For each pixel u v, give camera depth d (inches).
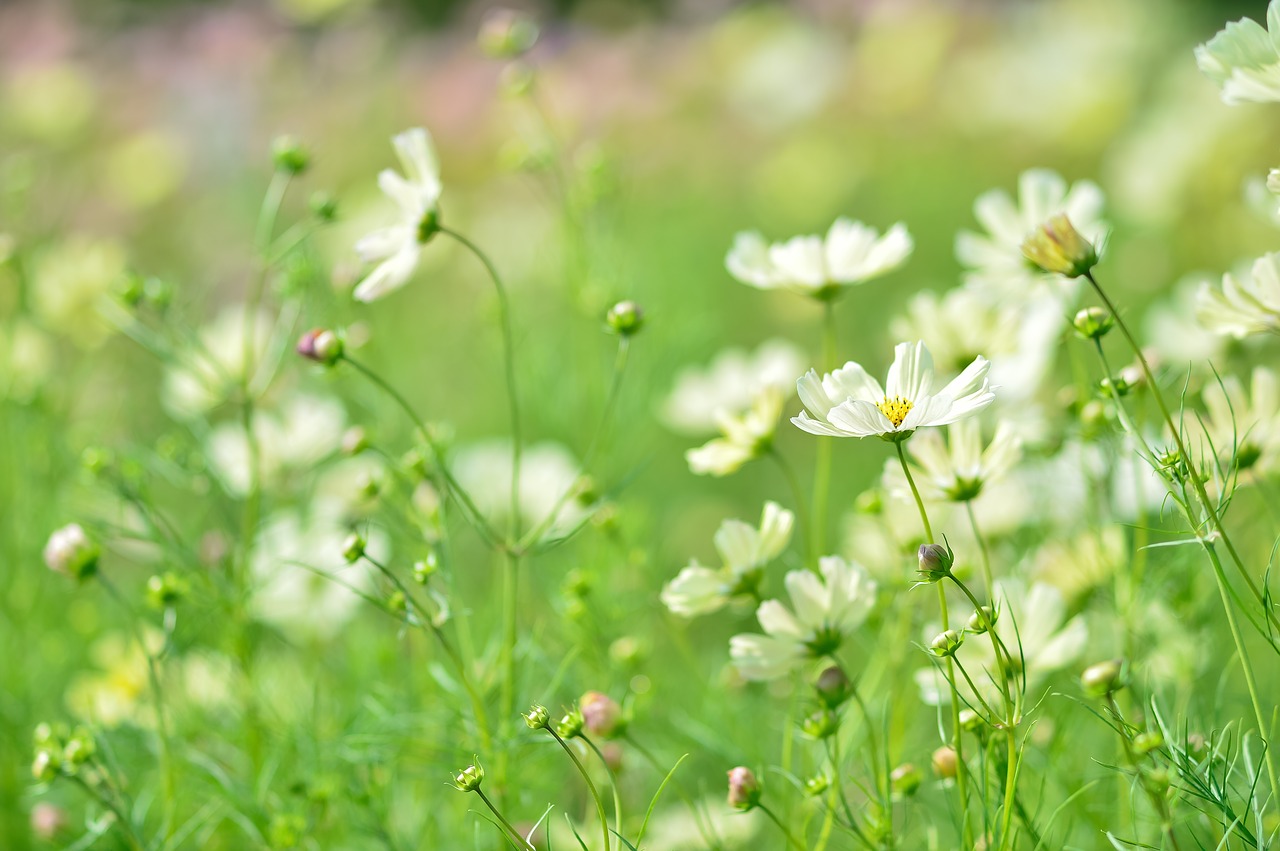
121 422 91.5
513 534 71.2
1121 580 71.7
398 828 74.7
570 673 75.6
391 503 74.8
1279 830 66.4
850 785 73.4
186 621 75.9
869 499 73.0
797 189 175.0
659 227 168.9
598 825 71.9
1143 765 66.2
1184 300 79.6
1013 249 73.1
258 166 188.5
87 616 83.2
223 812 74.0
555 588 78.2
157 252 168.1
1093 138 177.0
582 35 224.5
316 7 216.7
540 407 90.0
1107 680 65.7
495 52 85.2
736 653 67.9
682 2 232.8
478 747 71.9
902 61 203.2
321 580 78.7
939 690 68.4
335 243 129.8
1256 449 68.5
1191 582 72.6
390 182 70.7
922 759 73.0
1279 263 66.2
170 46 212.1
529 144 85.5
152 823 75.9
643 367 88.1
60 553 72.4
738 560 69.1
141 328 77.9
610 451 85.1
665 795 75.5
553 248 122.6
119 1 223.3
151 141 183.9
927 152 189.6
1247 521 74.0
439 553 71.7
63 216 153.9
